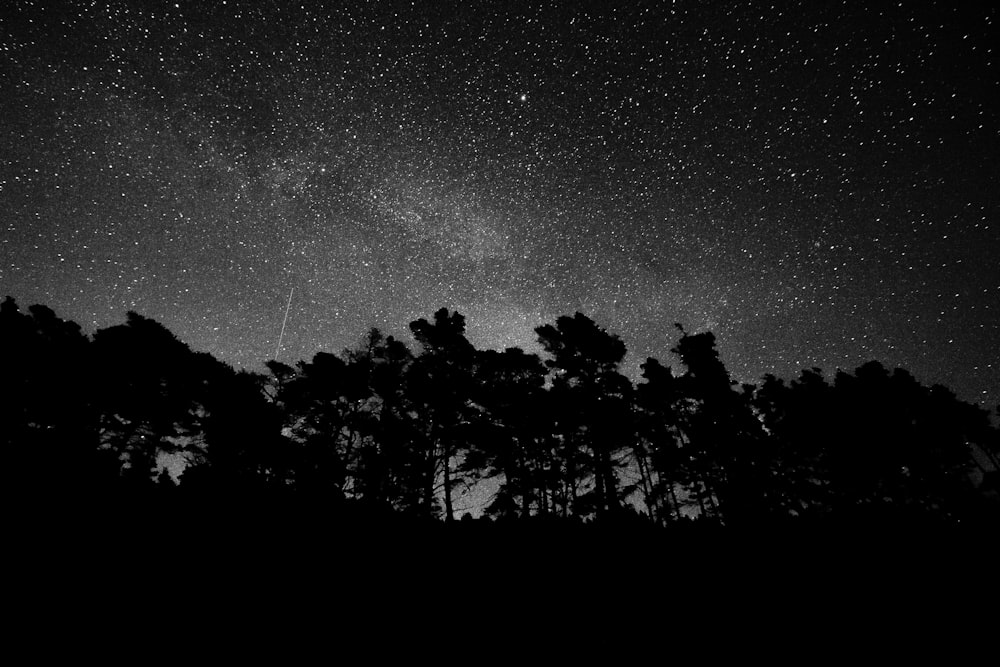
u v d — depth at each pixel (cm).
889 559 975
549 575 988
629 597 865
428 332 2233
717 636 689
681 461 2175
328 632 651
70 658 509
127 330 2102
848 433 2336
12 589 611
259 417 1947
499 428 2016
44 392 1892
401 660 602
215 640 589
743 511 1861
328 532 1110
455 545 1193
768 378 2780
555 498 2033
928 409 2456
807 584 880
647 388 2436
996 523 1159
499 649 649
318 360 2216
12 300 2030
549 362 2253
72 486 989
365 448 1878
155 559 790
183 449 2030
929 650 606
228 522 1039
